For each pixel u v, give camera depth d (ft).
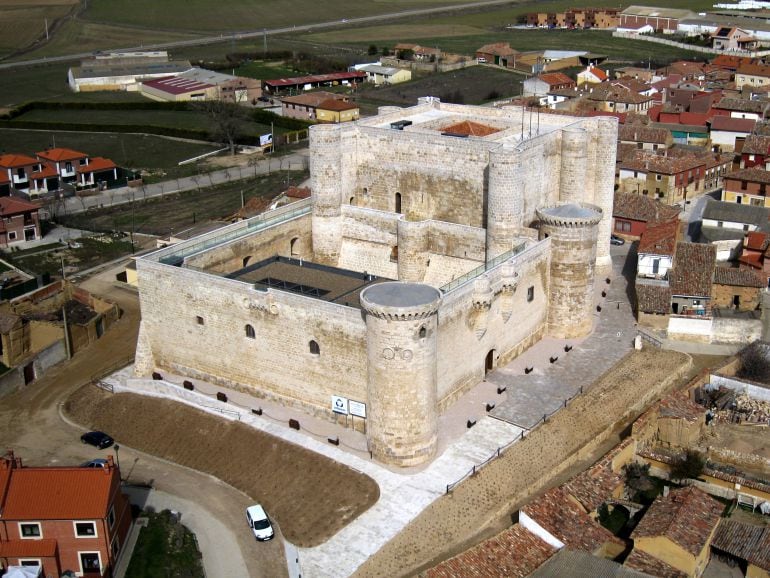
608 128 367.86
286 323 281.33
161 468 269.44
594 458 268.41
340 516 241.76
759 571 212.43
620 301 370.32
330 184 356.18
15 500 217.56
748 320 337.93
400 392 251.80
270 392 295.69
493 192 320.09
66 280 392.47
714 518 223.30
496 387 300.61
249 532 238.68
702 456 260.83
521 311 318.24
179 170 638.12
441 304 259.80
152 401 298.35
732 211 438.81
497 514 240.94
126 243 478.18
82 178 582.35
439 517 239.50
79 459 273.75
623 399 295.48
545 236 330.13
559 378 307.37
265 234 344.69
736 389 298.56
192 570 223.71
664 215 441.27
